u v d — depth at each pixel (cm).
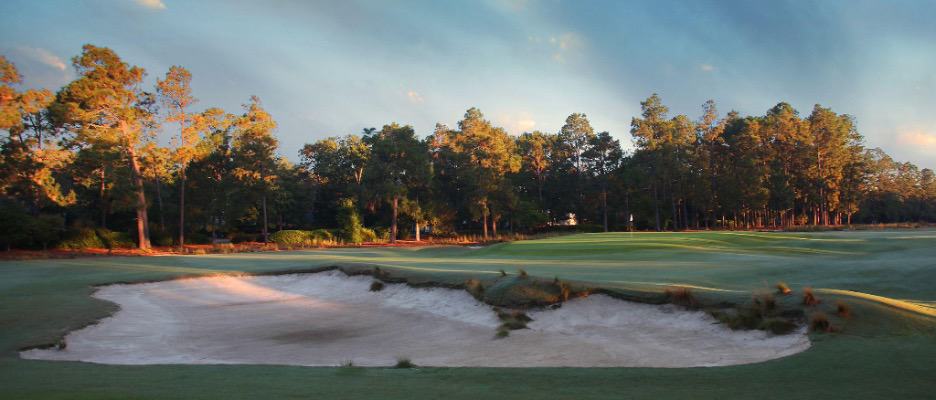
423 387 711
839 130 8419
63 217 5862
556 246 3712
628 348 1142
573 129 8700
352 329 1538
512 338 1292
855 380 719
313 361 1188
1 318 1491
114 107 4981
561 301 1447
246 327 1595
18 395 637
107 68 5056
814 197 8506
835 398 633
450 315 1577
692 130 8688
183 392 661
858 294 1147
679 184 8212
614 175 8269
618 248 3362
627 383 744
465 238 6900
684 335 1188
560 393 674
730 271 1902
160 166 5491
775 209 8475
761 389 689
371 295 1959
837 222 9675
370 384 734
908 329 962
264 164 6012
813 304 1105
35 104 4816
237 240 6506
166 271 2672
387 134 7219
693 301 1288
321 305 1902
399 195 6556
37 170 4775
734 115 9544
